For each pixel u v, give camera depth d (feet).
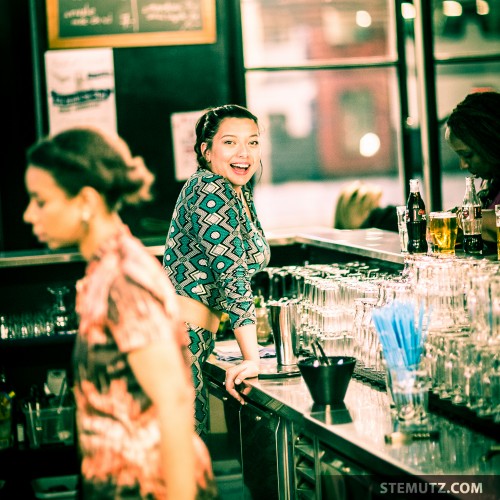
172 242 10.41
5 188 16.93
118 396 6.08
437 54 18.92
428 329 8.15
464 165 10.51
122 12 17.20
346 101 18.81
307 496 8.58
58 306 14.61
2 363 14.88
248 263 10.56
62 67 17.04
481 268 7.94
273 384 9.43
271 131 18.49
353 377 9.53
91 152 6.20
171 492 5.90
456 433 7.43
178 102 17.57
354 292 9.86
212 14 17.57
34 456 13.91
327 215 18.97
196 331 10.35
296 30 18.37
